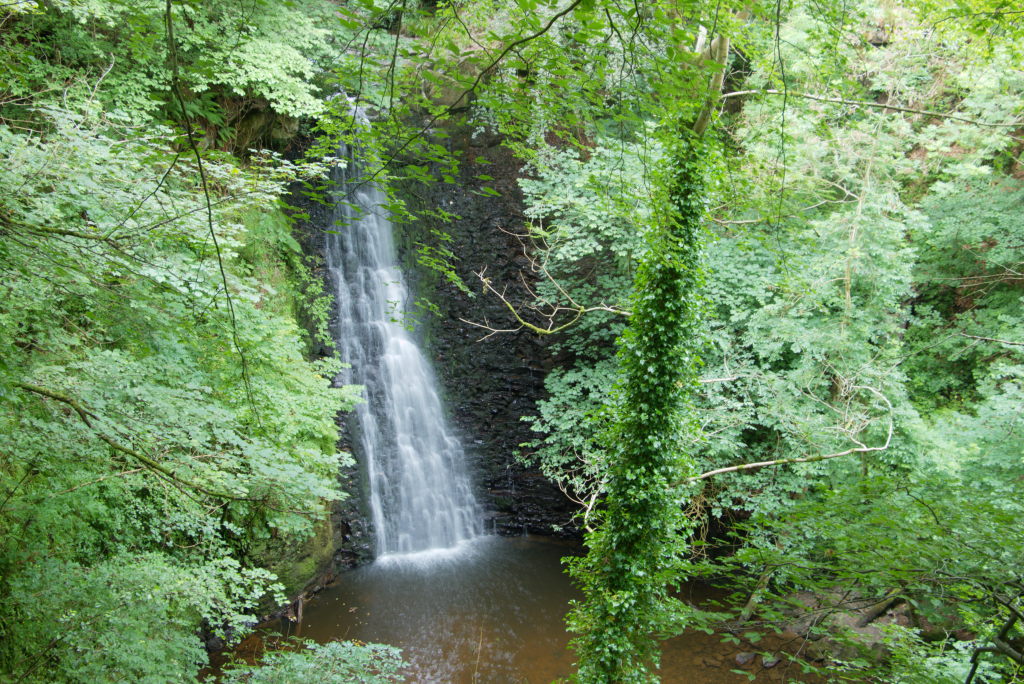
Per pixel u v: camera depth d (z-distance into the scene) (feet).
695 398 43.29
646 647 28.58
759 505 40.88
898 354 41.57
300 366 34.47
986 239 47.78
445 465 55.93
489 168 56.24
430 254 18.39
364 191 55.11
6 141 17.93
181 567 25.07
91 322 21.75
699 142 17.65
